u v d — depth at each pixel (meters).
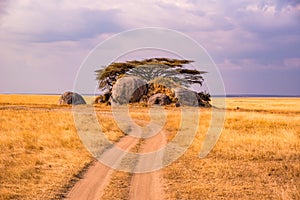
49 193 8.80
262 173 11.29
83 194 8.82
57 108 37.31
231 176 10.91
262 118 27.44
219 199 8.71
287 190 9.26
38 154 13.42
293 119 27.48
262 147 15.46
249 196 8.96
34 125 21.86
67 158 12.88
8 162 11.80
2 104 44.44
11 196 8.48
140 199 8.52
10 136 16.97
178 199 8.63
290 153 14.34
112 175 10.73
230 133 19.12
